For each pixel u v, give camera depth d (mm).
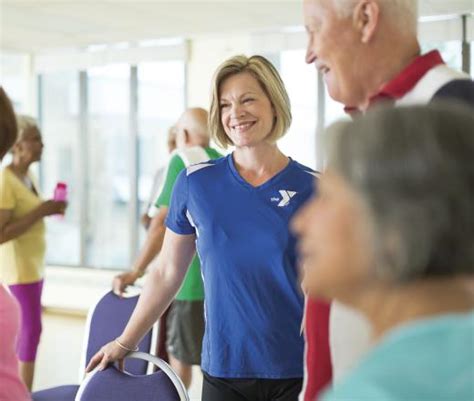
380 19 1251
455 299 697
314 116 6301
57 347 5668
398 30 1263
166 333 3436
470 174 671
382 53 1275
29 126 3889
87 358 2383
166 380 1965
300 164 1951
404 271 681
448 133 682
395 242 676
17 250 3793
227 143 2020
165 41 6902
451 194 663
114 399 1931
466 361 646
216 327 1854
